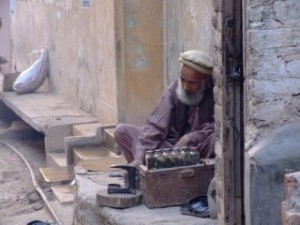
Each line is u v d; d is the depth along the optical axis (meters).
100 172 9.34
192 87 7.75
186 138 7.80
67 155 11.63
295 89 5.95
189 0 10.43
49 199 10.36
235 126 6.33
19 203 10.80
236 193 6.39
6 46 21.20
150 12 11.68
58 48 15.20
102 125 11.80
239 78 6.26
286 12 5.88
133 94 11.79
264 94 5.95
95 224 7.93
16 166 12.98
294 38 5.91
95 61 12.94
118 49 11.73
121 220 7.35
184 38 10.76
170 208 7.48
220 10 6.23
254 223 5.89
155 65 11.78
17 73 16.17
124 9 11.64
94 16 12.84
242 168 6.37
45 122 12.73
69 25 14.39
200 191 7.52
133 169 7.71
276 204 5.85
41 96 15.42
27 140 14.67
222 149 6.36
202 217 7.17
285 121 5.98
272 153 5.82
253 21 5.89
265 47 5.91
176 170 7.46
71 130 12.59
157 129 8.03
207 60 7.66
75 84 14.23
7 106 15.57
